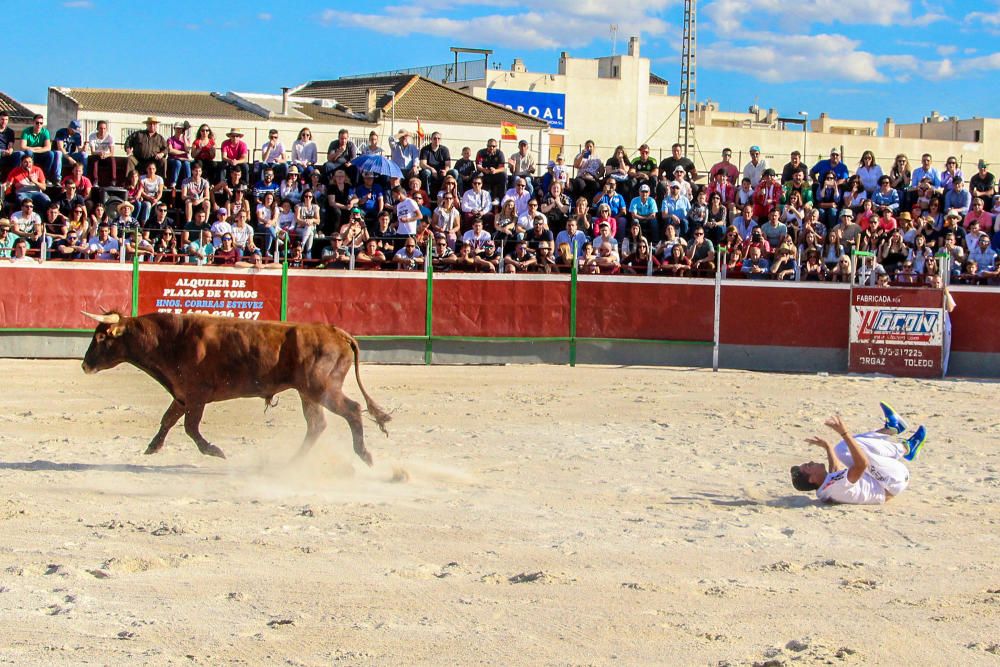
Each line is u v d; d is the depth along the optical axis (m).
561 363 20.47
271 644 5.68
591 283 20.48
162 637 5.76
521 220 22.17
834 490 9.23
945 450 12.21
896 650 5.72
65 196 20.75
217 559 7.26
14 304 18.91
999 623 6.19
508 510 8.89
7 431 12.25
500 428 13.13
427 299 20.23
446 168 23.78
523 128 40.56
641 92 55.62
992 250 21.41
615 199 22.64
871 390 17.44
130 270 19.31
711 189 23.41
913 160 54.97
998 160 58.31
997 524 8.69
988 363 19.70
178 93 39.38
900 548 7.92
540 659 5.54
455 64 54.81
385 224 21.75
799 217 22.27
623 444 12.21
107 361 10.12
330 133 37.59
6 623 5.94
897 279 20.42
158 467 10.42
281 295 19.78
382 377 18.02
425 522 8.41
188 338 10.06
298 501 9.05
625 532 8.21
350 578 6.87
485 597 6.53
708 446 12.20
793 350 20.09
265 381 10.09
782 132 54.19
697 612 6.33
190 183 21.39
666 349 20.47
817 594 6.73
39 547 7.47
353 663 5.44
